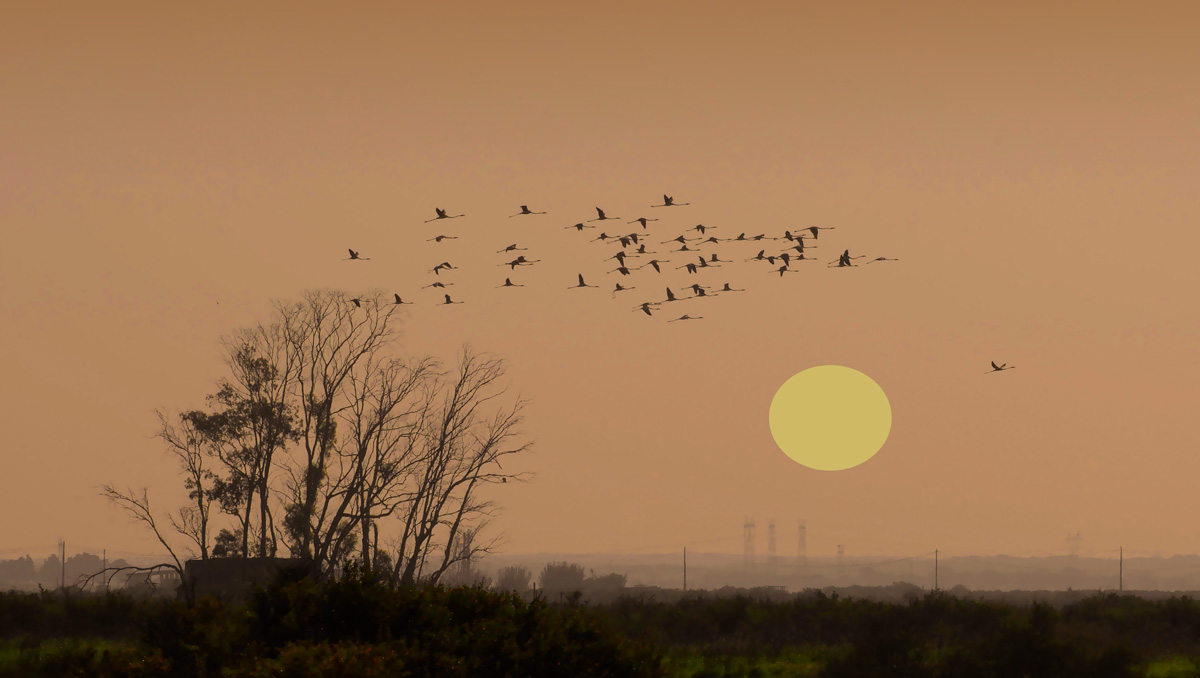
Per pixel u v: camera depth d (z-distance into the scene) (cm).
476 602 2381
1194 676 3300
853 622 4588
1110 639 4031
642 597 5938
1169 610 4950
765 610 5122
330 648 2111
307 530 6669
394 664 2053
